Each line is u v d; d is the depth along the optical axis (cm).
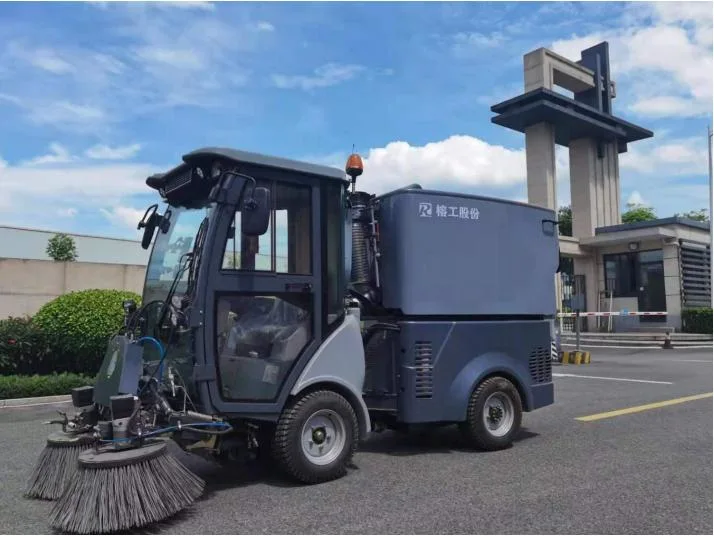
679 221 2222
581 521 429
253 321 504
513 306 683
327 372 530
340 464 528
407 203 620
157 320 515
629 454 616
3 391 943
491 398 647
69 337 1041
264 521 432
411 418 601
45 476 485
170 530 416
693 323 2153
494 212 679
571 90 2473
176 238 541
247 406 489
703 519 432
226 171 493
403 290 611
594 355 1792
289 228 525
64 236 1384
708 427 743
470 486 513
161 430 445
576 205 2489
